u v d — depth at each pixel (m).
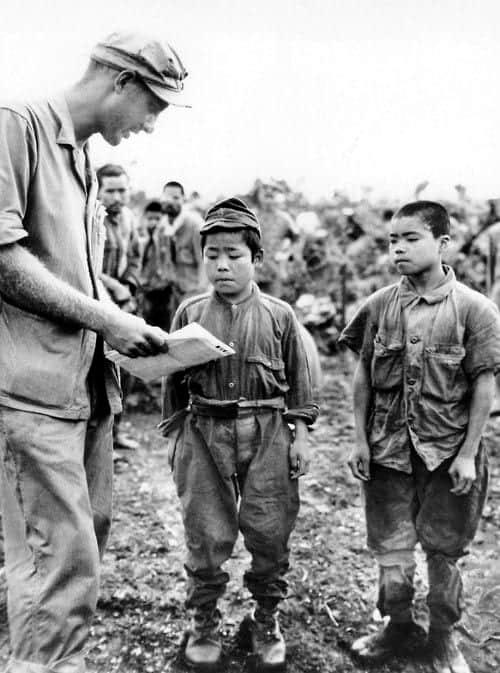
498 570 3.09
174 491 4.12
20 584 1.95
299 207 8.66
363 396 2.54
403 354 2.40
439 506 2.42
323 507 3.82
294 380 2.46
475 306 2.32
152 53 1.98
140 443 5.07
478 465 2.41
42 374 1.94
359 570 3.12
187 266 6.41
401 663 2.47
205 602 2.47
